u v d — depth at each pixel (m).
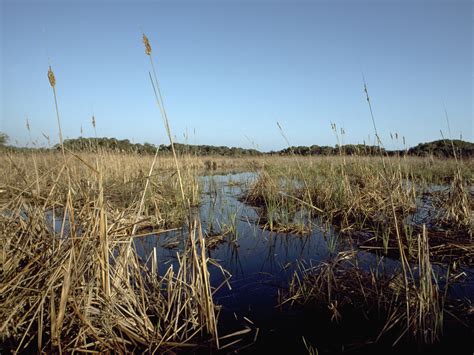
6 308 1.94
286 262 3.94
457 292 2.94
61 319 1.83
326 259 3.93
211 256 4.23
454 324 2.44
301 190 7.95
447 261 3.70
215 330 2.27
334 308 2.62
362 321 2.56
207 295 2.34
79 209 2.64
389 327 2.36
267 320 2.62
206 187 11.44
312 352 2.18
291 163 11.30
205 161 20.80
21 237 2.34
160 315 2.46
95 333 1.98
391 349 2.21
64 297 1.83
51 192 2.34
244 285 3.30
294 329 2.49
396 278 2.92
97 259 2.21
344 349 2.22
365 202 6.17
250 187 9.46
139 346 2.19
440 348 2.20
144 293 2.63
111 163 8.55
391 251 4.11
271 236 5.11
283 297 3.00
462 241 4.11
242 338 2.37
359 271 3.28
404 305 2.57
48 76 1.99
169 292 2.63
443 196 6.17
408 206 6.02
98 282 2.24
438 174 10.56
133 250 2.98
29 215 2.51
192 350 2.22
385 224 5.09
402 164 10.27
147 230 5.39
